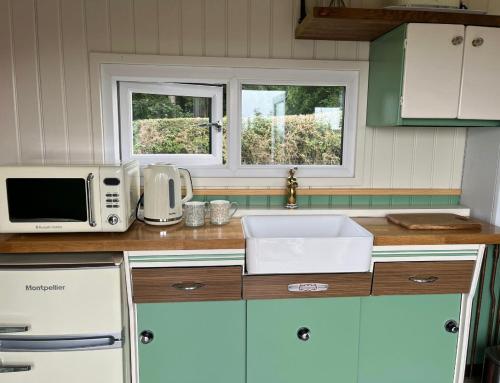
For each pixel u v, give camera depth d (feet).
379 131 7.07
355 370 5.91
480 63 5.80
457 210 7.06
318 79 6.88
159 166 5.86
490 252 7.01
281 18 6.57
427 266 5.72
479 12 5.66
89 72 6.41
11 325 5.10
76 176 5.23
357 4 6.60
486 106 5.91
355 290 5.62
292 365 5.78
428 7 5.56
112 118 6.63
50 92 6.41
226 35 6.53
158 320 5.49
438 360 6.04
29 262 5.09
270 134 7.09
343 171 7.19
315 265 5.43
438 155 7.24
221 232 5.69
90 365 5.25
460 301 5.93
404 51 5.64
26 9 6.19
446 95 5.81
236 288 5.48
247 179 7.01
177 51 6.49
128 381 5.60
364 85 6.87
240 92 6.84
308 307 5.63
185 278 5.40
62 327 5.16
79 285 5.10
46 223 5.29
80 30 6.31
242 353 5.68
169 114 6.95
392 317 5.83
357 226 6.12
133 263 5.32
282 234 6.64
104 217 5.32
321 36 6.47
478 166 6.84
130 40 6.40
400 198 7.30
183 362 5.63
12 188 5.20
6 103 6.39
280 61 6.64
